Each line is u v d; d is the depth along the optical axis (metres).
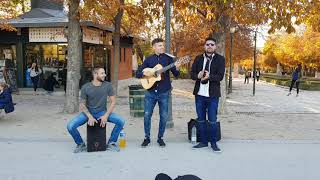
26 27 20.61
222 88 12.80
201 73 6.96
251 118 11.93
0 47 21.89
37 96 19.31
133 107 11.84
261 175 5.75
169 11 9.19
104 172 5.92
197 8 11.40
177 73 7.32
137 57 46.19
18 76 21.77
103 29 22.59
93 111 7.17
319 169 6.05
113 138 7.32
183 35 29.25
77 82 12.58
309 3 10.67
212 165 6.25
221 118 11.82
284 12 10.56
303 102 18.42
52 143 7.83
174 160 6.54
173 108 14.69
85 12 12.63
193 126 7.68
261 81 47.38
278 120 11.53
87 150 7.10
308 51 39.25
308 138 8.45
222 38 12.01
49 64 21.61
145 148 7.36
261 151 7.12
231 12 10.44
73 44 12.45
